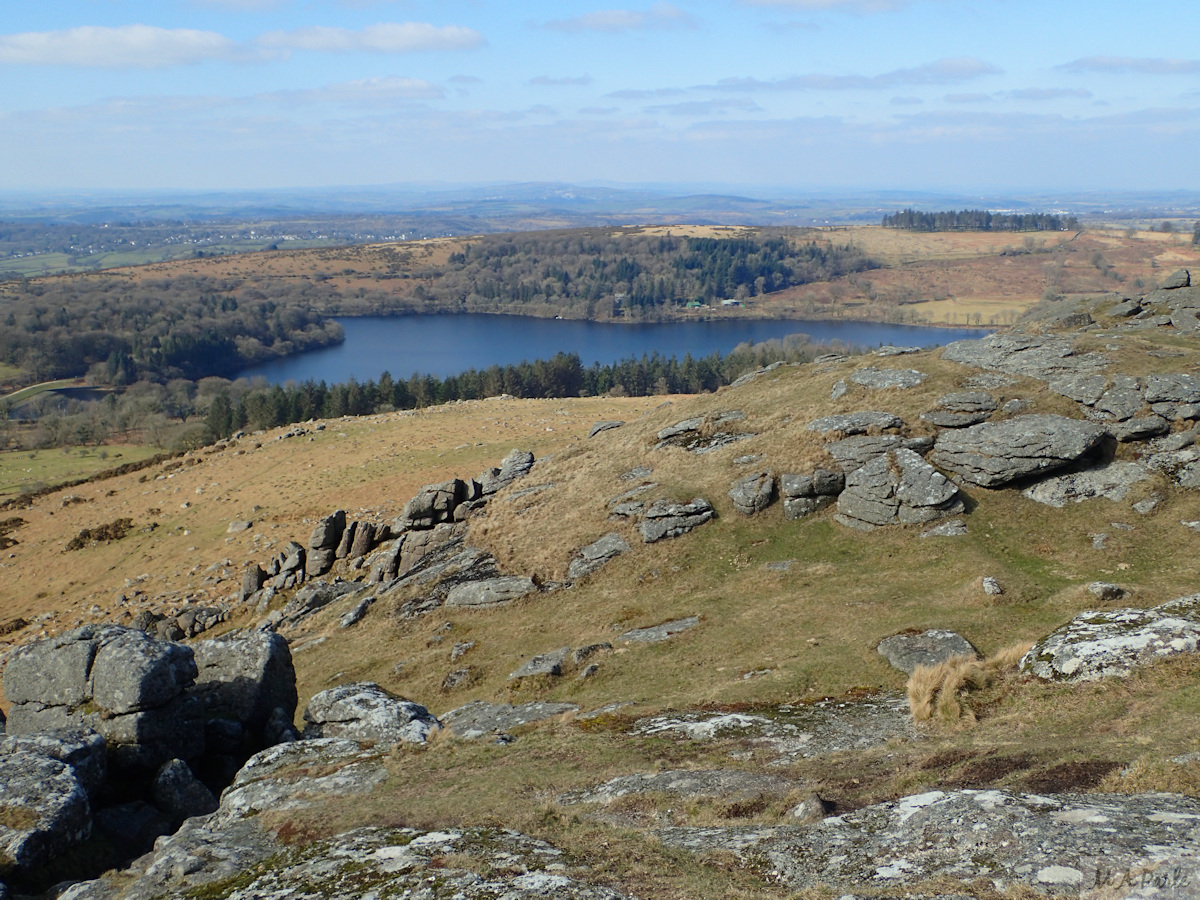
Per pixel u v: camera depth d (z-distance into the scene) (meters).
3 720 30.14
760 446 45.53
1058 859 10.44
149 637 27.31
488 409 116.50
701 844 14.01
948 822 12.33
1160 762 13.09
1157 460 36.84
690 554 40.06
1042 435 37.56
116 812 22.33
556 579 41.84
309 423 119.75
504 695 31.02
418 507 56.00
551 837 15.11
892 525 37.59
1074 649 19.39
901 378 47.72
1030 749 15.60
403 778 20.50
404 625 43.03
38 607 71.62
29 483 127.19
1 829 18.66
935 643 26.23
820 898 11.09
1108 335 48.44
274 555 71.00
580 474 52.38
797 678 25.88
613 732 23.08
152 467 114.88
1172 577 30.22
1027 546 34.69
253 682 29.20
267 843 17.03
